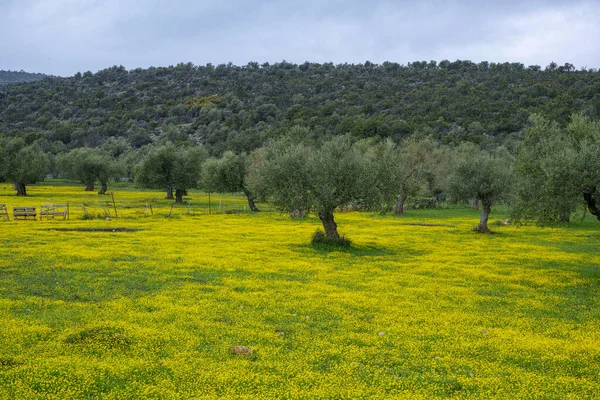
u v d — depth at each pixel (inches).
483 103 5595.5
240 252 1129.4
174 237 1374.3
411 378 421.7
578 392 398.3
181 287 752.3
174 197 3521.2
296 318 602.9
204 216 2169.0
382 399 373.4
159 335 511.5
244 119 6619.1
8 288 702.5
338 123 5629.9
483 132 4813.0
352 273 920.3
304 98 7298.2
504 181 1658.5
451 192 1770.4
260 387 392.5
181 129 7081.7
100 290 716.0
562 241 1541.6
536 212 940.0
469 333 556.4
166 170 3107.8
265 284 796.0
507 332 562.6
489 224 2106.3
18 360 429.7
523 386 406.9
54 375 399.5
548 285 857.5
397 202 2605.8
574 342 531.2
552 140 914.1
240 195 4266.7
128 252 1063.0
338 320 598.5
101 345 477.7
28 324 535.5
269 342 508.7
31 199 2960.1
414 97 6461.6
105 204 2716.5
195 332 530.9
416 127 5024.6
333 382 407.2
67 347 470.3
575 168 793.6
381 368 444.5
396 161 2119.8
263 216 2255.2
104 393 373.4
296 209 1290.6
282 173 1272.1
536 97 5497.1
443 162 2837.1
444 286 824.3
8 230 1408.7
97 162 3833.7
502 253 1254.3
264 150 2443.4
